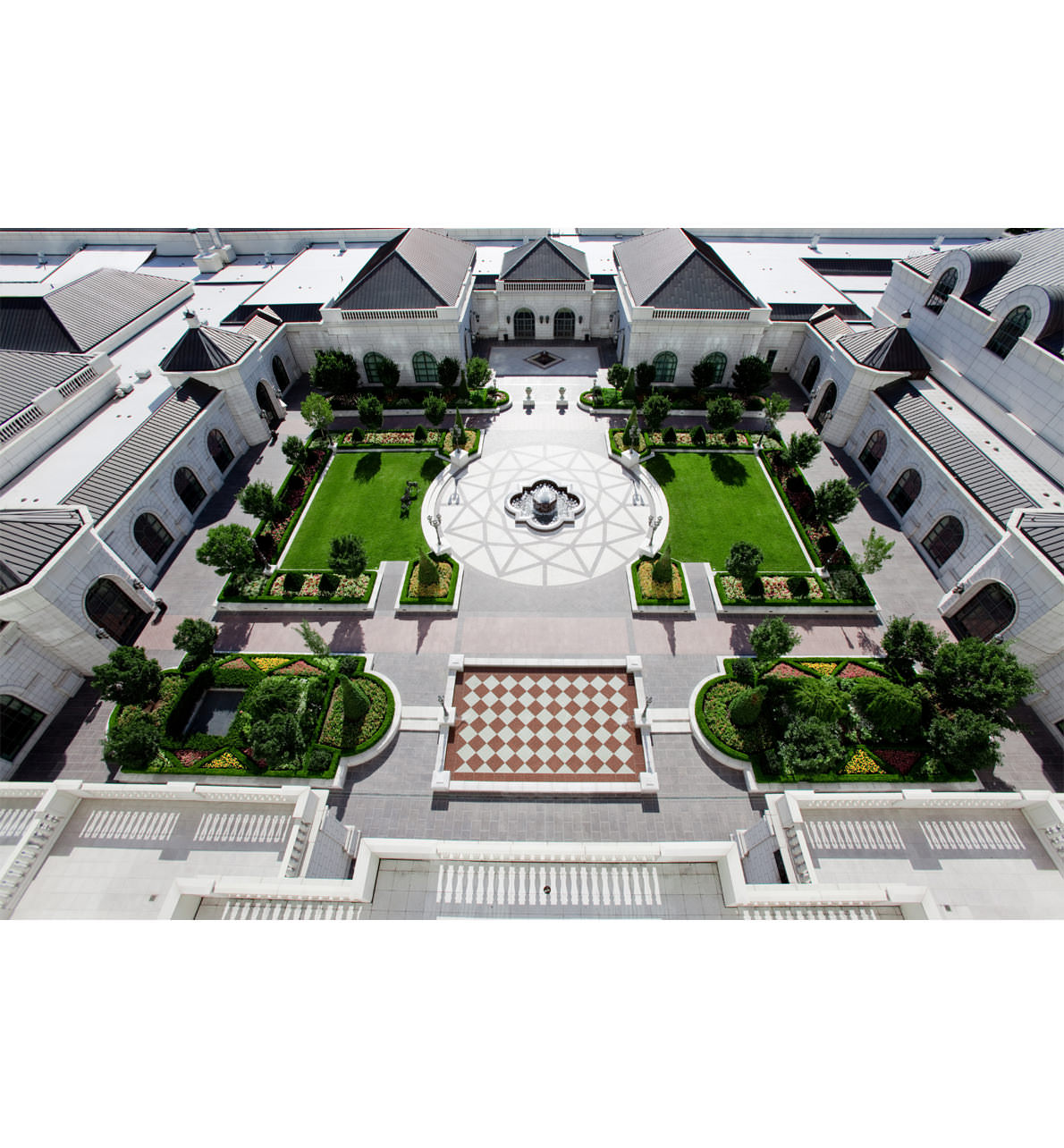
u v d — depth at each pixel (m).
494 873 24.84
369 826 29.97
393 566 42.69
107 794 25.11
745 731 32.50
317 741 32.38
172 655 37.59
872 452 49.31
